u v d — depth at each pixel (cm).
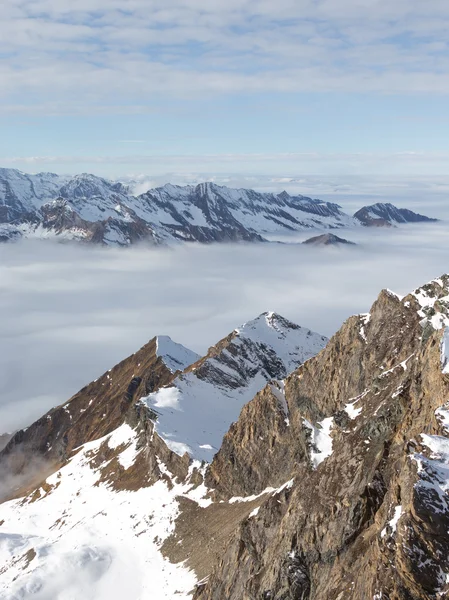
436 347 6862
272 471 12169
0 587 12194
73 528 14650
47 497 18100
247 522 8275
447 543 4228
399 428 6794
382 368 10412
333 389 11700
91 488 16888
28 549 13675
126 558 12100
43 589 11069
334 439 7944
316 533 6438
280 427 12550
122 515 14075
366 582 4756
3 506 19688
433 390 6412
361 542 5788
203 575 10150
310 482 7169
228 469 13125
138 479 15612
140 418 18262
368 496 6125
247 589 6981
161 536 12450
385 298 11538
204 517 12419
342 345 12025
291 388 13075
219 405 19725
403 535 4316
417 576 4134
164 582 10656
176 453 14975
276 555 6831
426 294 10781
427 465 4631
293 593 6222
